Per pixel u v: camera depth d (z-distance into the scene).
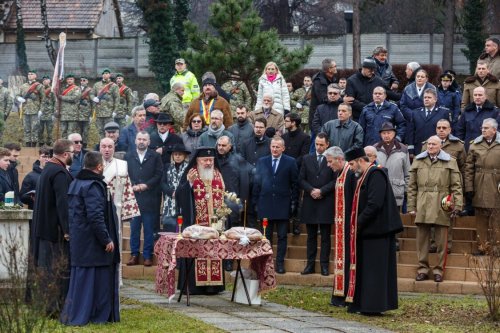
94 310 14.86
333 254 20.58
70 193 15.01
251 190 20.12
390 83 23.52
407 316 16.42
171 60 47.50
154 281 19.91
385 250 16.38
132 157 20.41
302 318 15.89
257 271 17.22
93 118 33.44
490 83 21.66
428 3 58.81
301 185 19.72
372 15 63.31
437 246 19.11
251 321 15.35
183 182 18.12
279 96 23.48
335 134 20.70
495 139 19.53
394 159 20.20
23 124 34.94
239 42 28.62
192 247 16.70
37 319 12.55
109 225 15.05
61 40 26.81
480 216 19.73
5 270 16.25
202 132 21.41
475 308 17.05
